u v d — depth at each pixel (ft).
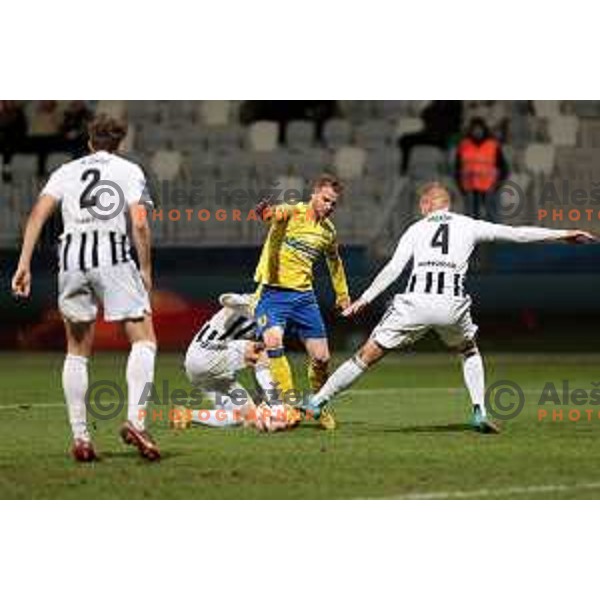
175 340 227.20
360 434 114.42
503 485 90.12
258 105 266.57
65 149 250.57
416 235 114.21
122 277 96.84
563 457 101.24
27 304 233.55
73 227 97.35
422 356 217.15
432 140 253.24
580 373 182.29
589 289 231.09
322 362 122.62
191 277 230.89
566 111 268.82
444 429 118.32
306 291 121.08
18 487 89.76
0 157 250.37
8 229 244.22
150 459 97.71
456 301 113.09
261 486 89.76
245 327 119.65
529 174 259.39
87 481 91.40
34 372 185.78
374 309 231.09
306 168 261.85
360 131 267.18
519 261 232.32
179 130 268.62
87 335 98.94
